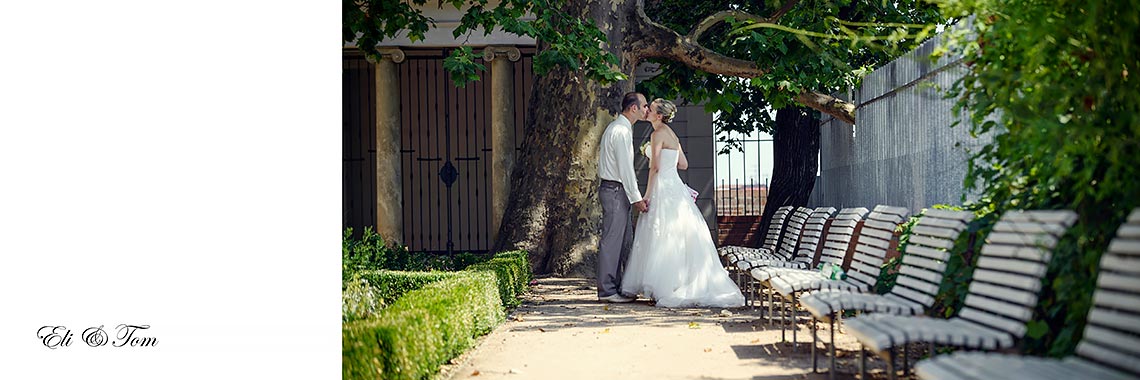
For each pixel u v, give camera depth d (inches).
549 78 570.9
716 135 798.5
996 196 221.3
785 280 284.5
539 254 571.2
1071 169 178.1
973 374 142.2
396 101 752.3
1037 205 204.2
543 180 569.9
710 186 768.9
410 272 372.8
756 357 270.4
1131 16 164.7
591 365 265.9
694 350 288.0
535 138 578.6
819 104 549.6
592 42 491.2
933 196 370.0
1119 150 171.9
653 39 559.8
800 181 710.5
